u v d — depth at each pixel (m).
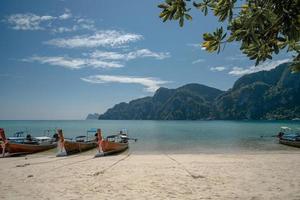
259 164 17.80
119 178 12.90
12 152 26.17
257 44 4.21
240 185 11.29
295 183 11.66
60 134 26.75
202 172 14.59
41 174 14.23
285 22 3.78
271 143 41.22
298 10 3.68
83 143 31.06
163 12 4.42
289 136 38.69
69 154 27.83
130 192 10.18
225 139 50.31
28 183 11.91
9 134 67.31
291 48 4.82
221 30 4.26
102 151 25.97
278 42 4.71
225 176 13.34
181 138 53.50
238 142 43.62
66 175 13.88
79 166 17.38
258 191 10.26
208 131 80.44
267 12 3.77
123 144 32.44
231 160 20.34
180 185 11.30
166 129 96.38
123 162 19.56
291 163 18.23
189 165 17.47
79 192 10.23
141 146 38.22
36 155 27.17
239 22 4.22
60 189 10.73
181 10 4.38
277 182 11.87
